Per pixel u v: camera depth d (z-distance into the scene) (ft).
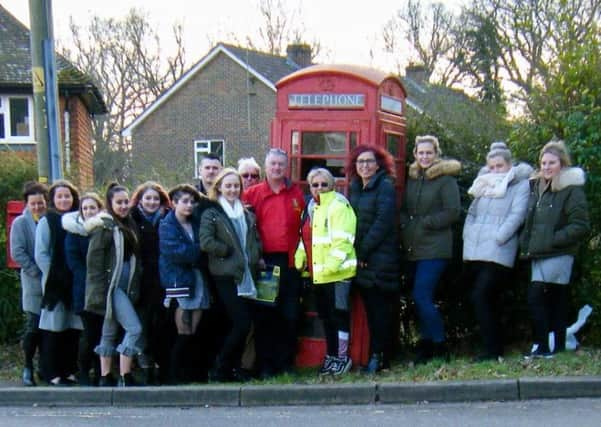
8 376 26.91
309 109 26.00
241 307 23.88
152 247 24.89
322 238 23.90
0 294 30.22
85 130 76.38
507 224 23.52
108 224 23.84
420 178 24.53
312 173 24.21
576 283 25.16
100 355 24.63
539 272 23.41
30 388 24.00
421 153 24.35
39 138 28.89
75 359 26.40
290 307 24.89
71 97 68.85
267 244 24.61
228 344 24.14
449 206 23.93
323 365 25.03
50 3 28.68
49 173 28.86
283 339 25.52
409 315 27.78
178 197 23.86
